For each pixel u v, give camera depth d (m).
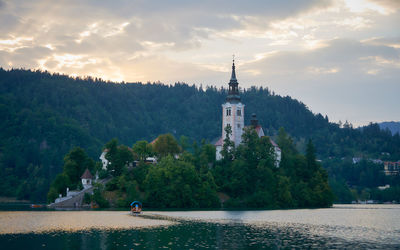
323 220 130.50
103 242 80.44
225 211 168.62
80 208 177.50
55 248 74.25
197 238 86.56
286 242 82.81
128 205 178.38
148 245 77.56
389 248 77.00
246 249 74.94
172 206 184.62
